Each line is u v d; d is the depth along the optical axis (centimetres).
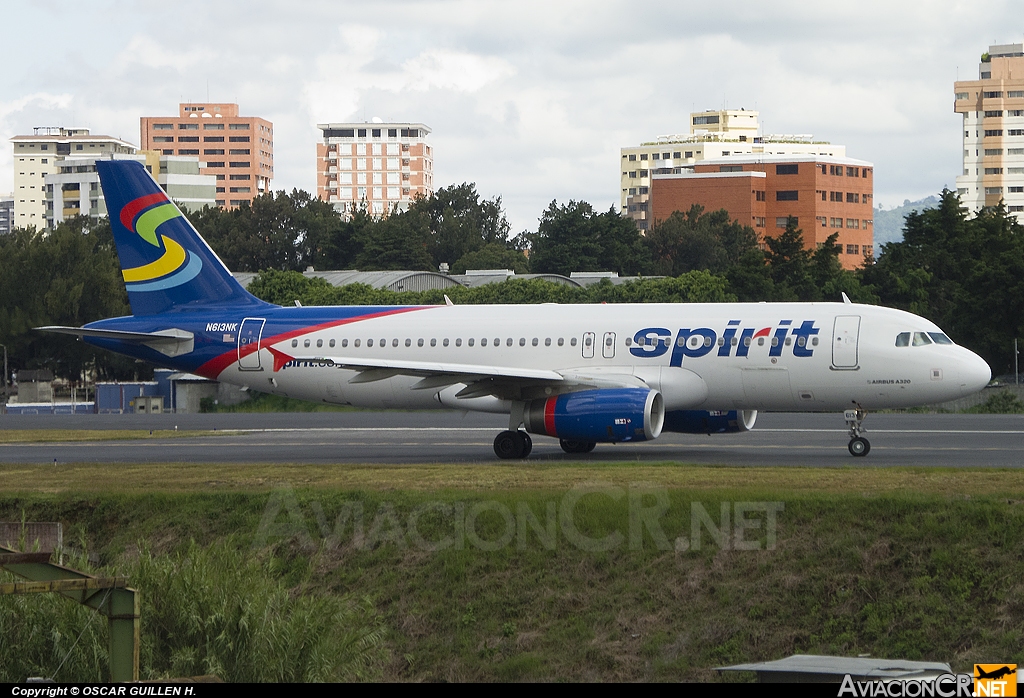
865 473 10888
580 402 13175
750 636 8444
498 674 8494
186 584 7781
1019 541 8519
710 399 13888
